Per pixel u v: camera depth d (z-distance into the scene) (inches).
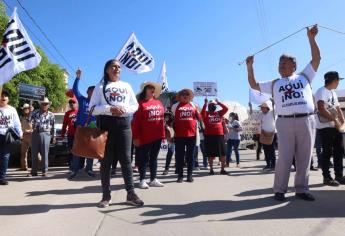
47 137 380.2
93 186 301.4
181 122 321.7
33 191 280.1
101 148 211.0
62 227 177.9
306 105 223.3
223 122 385.7
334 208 204.1
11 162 495.2
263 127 411.5
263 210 202.1
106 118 219.5
